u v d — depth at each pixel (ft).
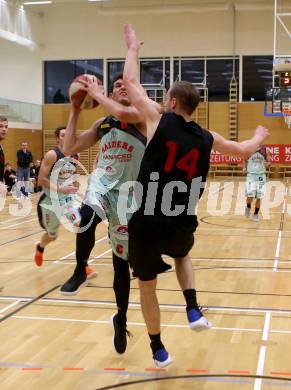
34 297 16.63
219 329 13.60
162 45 77.66
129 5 76.13
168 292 17.16
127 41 10.32
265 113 66.28
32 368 11.12
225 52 76.23
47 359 11.62
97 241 27.63
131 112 10.61
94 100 11.35
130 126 12.16
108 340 12.82
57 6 79.20
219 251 24.72
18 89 80.89
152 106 9.89
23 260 22.63
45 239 18.94
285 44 73.97
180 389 10.05
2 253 24.29
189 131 9.75
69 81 80.33
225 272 20.36
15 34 72.79
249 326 13.84
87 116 78.38
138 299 16.30
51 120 79.82
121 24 78.07
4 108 69.21
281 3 72.02
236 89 75.87
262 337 12.98
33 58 80.28
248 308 15.51
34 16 77.97
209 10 73.56
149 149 9.68
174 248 9.90
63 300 16.28
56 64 80.38
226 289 17.74
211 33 76.38
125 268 11.64
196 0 74.08
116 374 10.80
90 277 18.88
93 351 12.09
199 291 17.47
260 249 25.20
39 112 79.56
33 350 12.16
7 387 10.18
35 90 80.59
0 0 69.00
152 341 10.41
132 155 12.08
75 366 11.23
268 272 20.33
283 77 54.75
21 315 14.80
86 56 79.36
